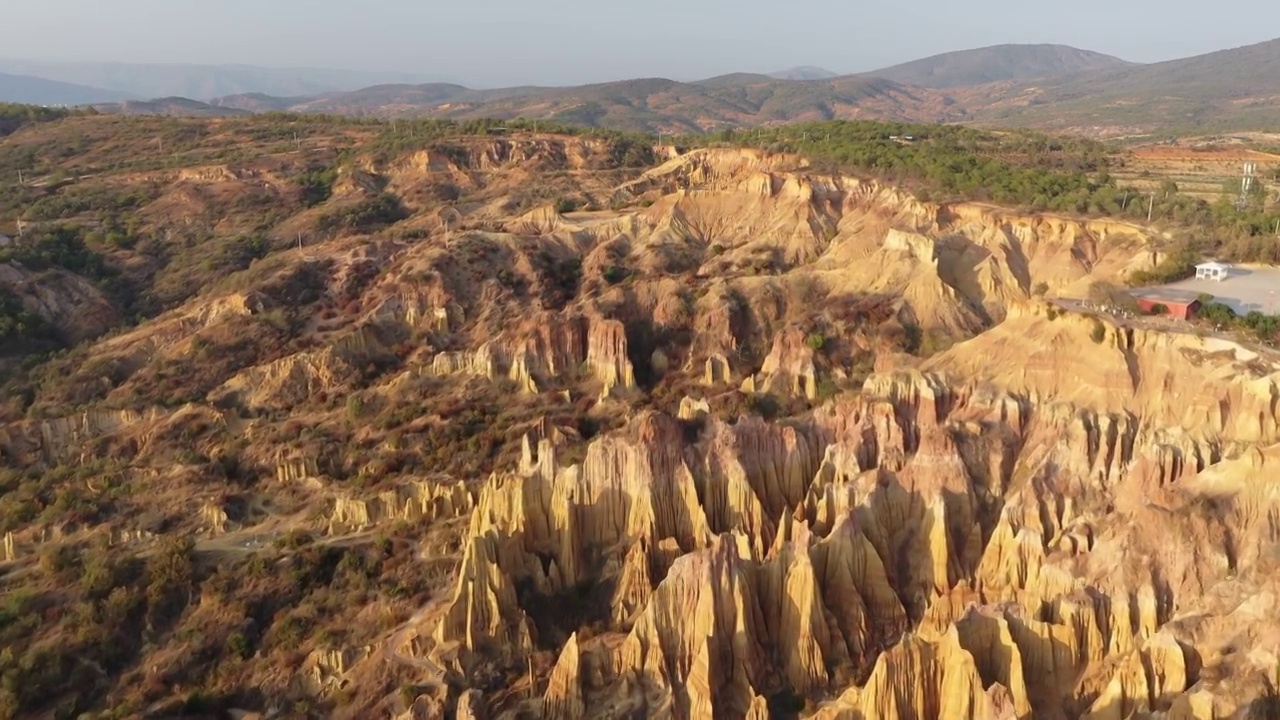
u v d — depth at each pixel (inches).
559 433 2987.2
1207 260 3117.6
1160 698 1672.0
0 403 3978.8
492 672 2106.3
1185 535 1904.5
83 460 3412.9
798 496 2513.5
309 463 3211.1
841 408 2610.7
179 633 2396.7
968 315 3688.5
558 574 2338.8
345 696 2097.7
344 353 4067.4
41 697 2217.0
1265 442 2113.7
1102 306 2642.7
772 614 2068.2
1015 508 2204.7
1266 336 2427.4
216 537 2827.3
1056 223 3873.0
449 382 3804.1
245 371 3956.7
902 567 2239.2
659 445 2422.5
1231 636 1688.0
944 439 2336.4
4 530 2960.1
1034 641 1836.9
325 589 2501.2
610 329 3782.0
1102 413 2320.4
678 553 2309.3
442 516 2760.8
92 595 2496.3
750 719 1897.1
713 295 4114.2
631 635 2006.6
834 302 3912.4
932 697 1759.4
